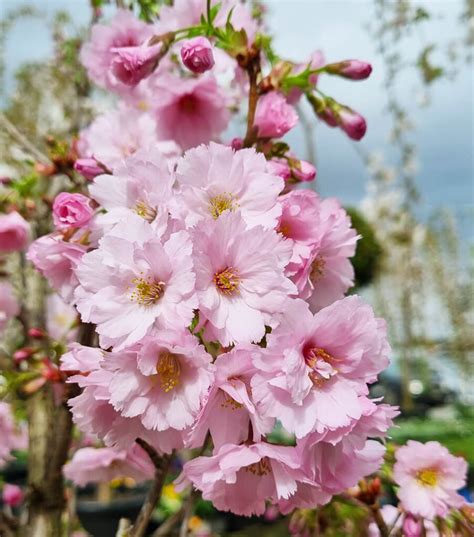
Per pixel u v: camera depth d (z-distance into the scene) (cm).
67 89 53
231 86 25
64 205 18
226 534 64
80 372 17
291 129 20
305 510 24
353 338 15
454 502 23
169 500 70
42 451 25
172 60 25
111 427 16
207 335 15
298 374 14
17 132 30
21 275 31
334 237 17
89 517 66
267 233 15
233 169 16
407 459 24
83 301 15
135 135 24
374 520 23
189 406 14
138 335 14
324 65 23
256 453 15
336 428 14
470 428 151
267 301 15
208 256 15
